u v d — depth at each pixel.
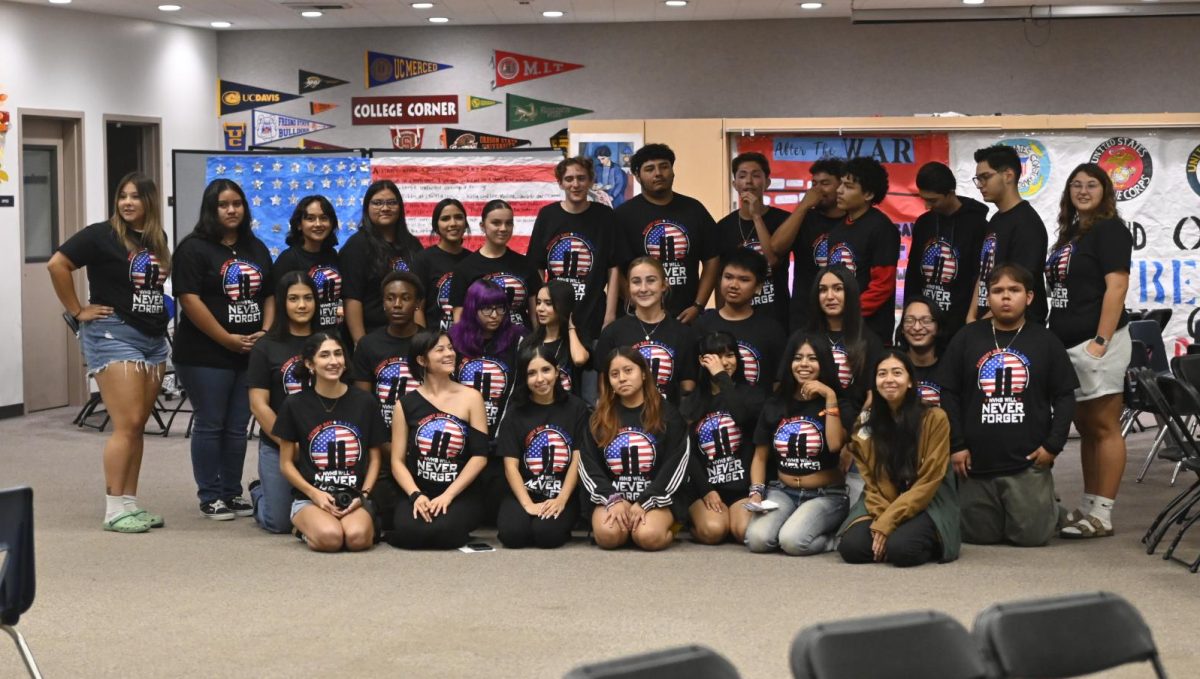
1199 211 9.38
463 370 6.24
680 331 6.11
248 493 7.20
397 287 6.18
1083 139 9.34
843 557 5.42
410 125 13.27
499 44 13.11
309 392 5.92
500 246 6.48
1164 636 4.26
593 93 13.06
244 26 12.89
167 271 6.33
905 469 5.38
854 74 12.80
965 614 4.54
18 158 10.62
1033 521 5.68
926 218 6.61
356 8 11.94
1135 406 7.32
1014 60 12.66
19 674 3.94
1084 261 5.98
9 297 10.55
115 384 6.17
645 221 6.54
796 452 5.70
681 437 5.74
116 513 6.18
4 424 10.11
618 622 4.48
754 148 9.52
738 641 4.23
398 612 4.64
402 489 5.88
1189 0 11.48
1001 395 5.73
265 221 9.30
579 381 6.31
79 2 10.84
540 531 5.71
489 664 4.02
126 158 12.30
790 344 5.77
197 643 4.27
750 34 12.85
